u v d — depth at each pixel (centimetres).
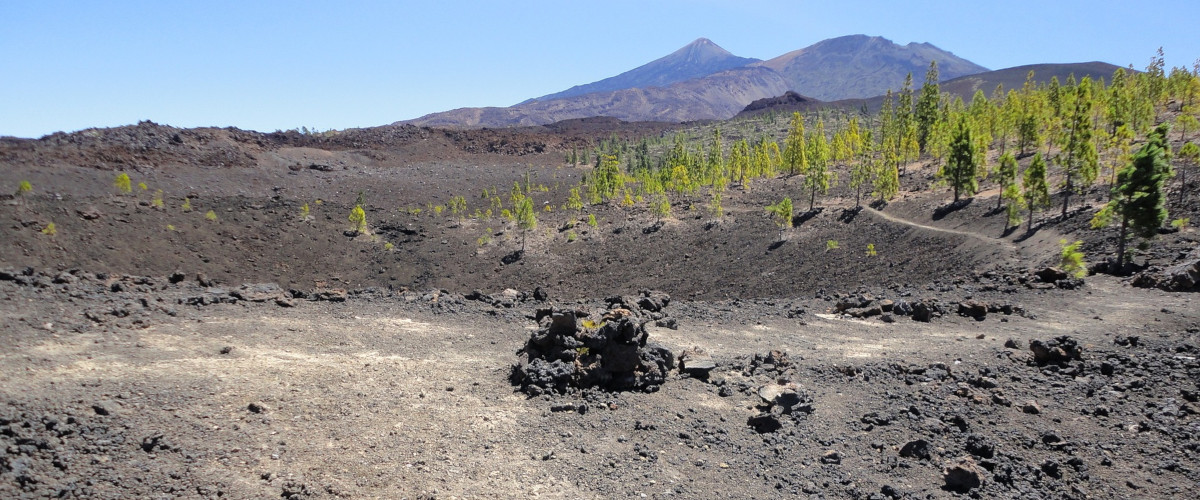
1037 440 1433
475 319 2289
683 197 11081
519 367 1616
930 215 7512
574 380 1584
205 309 2028
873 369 1881
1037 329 2545
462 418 1341
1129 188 3894
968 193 7800
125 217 8406
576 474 1138
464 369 1678
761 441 1359
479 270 8912
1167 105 10262
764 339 2264
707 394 1630
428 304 2458
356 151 16938
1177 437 1448
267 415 1227
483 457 1168
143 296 2052
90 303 1906
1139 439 1450
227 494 934
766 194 10612
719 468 1213
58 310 1778
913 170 10250
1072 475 1275
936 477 1226
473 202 12588
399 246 9706
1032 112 9269
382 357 1711
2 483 865
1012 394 1731
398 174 14562
